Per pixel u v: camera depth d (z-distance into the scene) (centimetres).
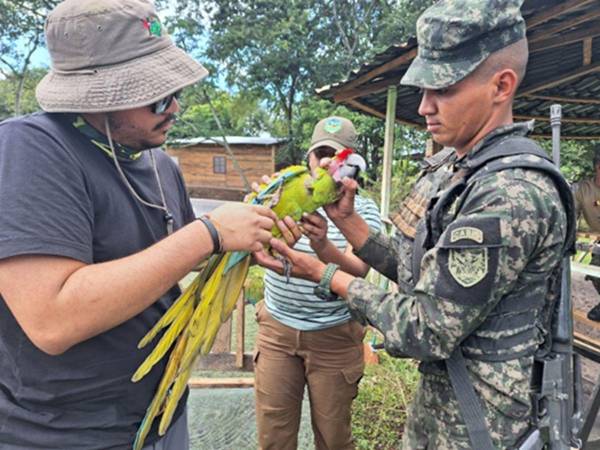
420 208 165
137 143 124
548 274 128
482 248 116
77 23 108
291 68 1845
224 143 1565
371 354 382
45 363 117
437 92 131
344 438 236
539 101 582
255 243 119
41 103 112
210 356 427
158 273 106
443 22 124
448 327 120
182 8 1784
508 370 127
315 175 157
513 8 123
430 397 145
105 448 126
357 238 177
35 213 102
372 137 1485
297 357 228
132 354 128
